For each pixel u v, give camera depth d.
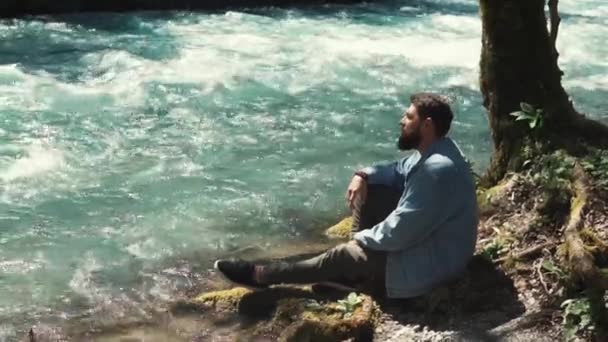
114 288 5.84
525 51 6.91
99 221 6.89
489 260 5.59
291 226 6.96
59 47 13.06
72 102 10.09
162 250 6.43
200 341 5.13
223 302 5.56
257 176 8.01
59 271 6.05
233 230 6.83
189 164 8.24
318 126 9.64
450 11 18.75
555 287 5.24
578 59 13.90
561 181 6.19
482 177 7.20
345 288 5.47
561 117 6.93
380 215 5.53
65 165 8.06
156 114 9.82
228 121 9.69
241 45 13.76
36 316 5.45
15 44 13.13
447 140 5.21
